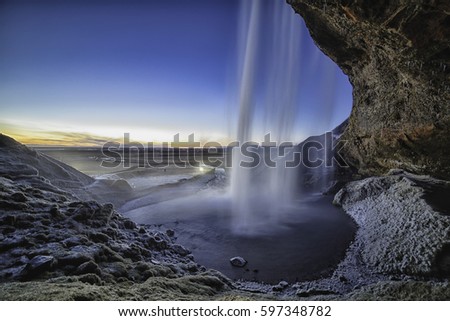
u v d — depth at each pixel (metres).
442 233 6.45
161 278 5.02
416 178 10.86
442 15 6.10
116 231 7.24
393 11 6.56
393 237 7.26
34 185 9.45
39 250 4.98
